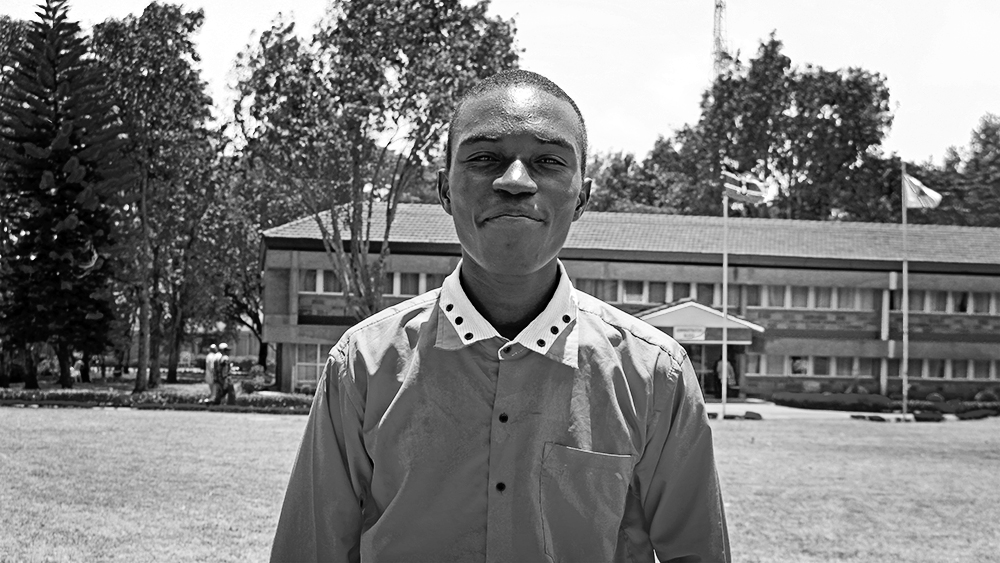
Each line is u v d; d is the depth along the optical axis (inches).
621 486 91.2
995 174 3393.2
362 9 1326.3
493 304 91.6
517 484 88.4
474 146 86.5
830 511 547.5
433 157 1400.1
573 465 89.1
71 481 560.4
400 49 1348.4
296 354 1756.9
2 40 1764.3
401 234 1785.2
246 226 2143.2
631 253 1822.1
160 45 1609.3
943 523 524.1
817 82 2891.2
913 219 3248.0
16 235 1599.4
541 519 88.6
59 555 381.4
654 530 99.5
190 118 1681.8
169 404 1238.9
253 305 2506.2
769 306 1884.8
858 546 453.4
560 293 92.0
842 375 1918.1
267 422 1034.1
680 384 95.3
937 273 1902.1
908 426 1295.5
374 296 1499.8
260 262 1972.2
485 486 88.7
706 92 2896.2
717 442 937.5
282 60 1354.6
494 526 88.3
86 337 1563.7
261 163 1510.8
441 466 89.1
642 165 3309.5
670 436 95.6
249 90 1370.6
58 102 1513.3
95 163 1528.1
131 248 1739.7
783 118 2869.1
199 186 1811.0
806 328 1887.3
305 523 96.3
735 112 2829.7
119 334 1627.7
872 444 983.6
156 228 1872.5
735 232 1975.9
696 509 97.3
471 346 89.7
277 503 511.5
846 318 1900.8
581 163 90.5
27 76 1504.7
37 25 1499.8
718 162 2859.3
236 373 2645.2
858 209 3009.4
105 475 587.2
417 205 1918.1
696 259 1834.4
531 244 85.5
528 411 88.8
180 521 455.8
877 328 1907.0
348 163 1438.2
